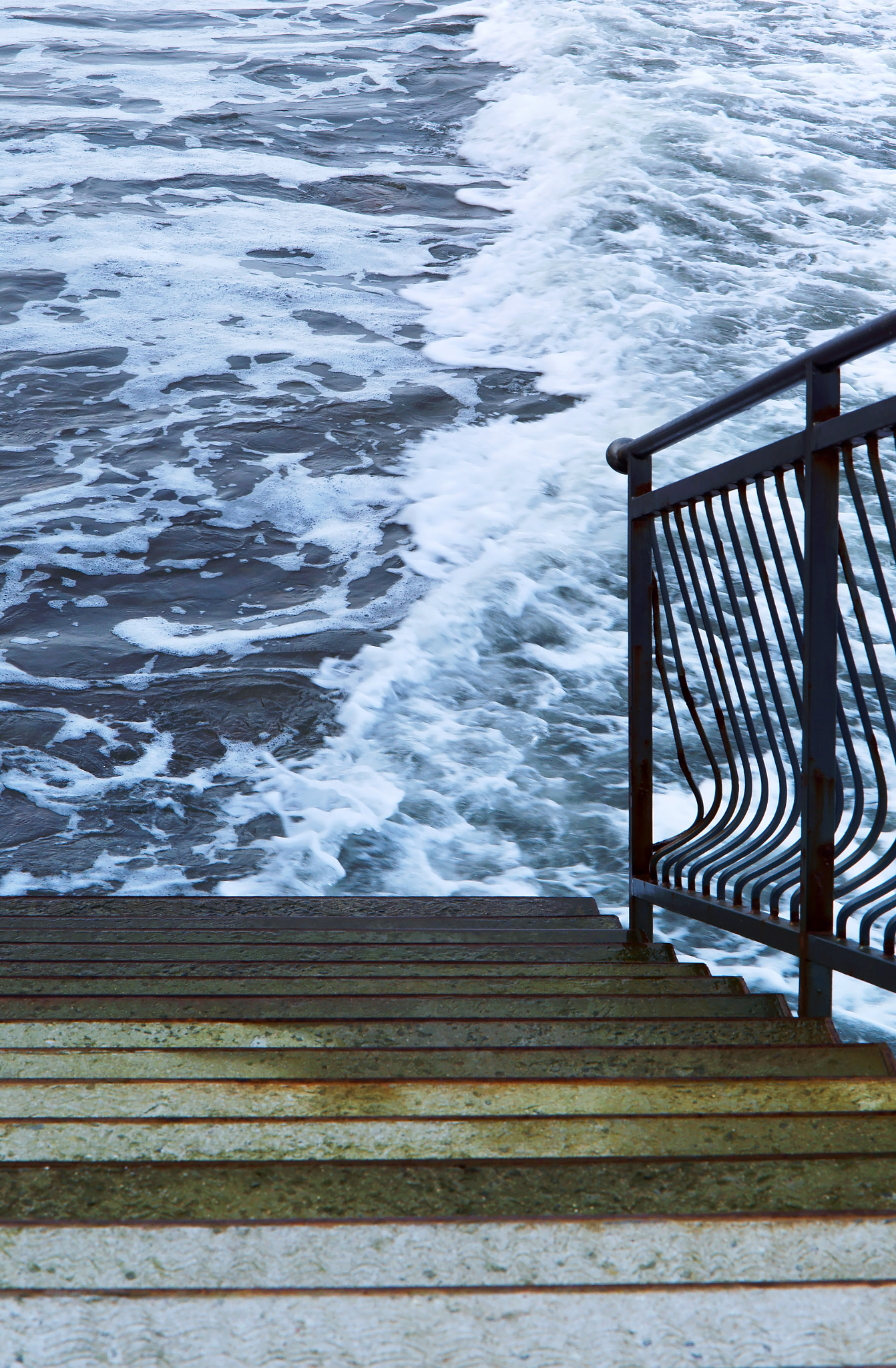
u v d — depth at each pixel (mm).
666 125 14656
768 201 13023
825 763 2064
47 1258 1008
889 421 1740
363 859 4688
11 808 4871
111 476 7934
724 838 2736
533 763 5457
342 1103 1528
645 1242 1037
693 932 4340
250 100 15547
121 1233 1034
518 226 12539
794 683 2316
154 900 3562
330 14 19156
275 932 3016
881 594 1928
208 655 6121
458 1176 1214
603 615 6785
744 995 2234
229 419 8750
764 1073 1771
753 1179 1224
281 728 5566
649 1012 2197
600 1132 1383
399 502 7773
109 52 17125
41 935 3020
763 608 6863
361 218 12633
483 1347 859
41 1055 1760
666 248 11961
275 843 4738
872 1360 853
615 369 9727
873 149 14336
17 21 18344
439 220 12672
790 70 16578
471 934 3016
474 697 5992
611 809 5141
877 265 11688
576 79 15977
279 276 11250
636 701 3029
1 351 9578
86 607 6543
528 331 10453
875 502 7664
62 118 14562
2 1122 1364
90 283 10797
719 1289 910
